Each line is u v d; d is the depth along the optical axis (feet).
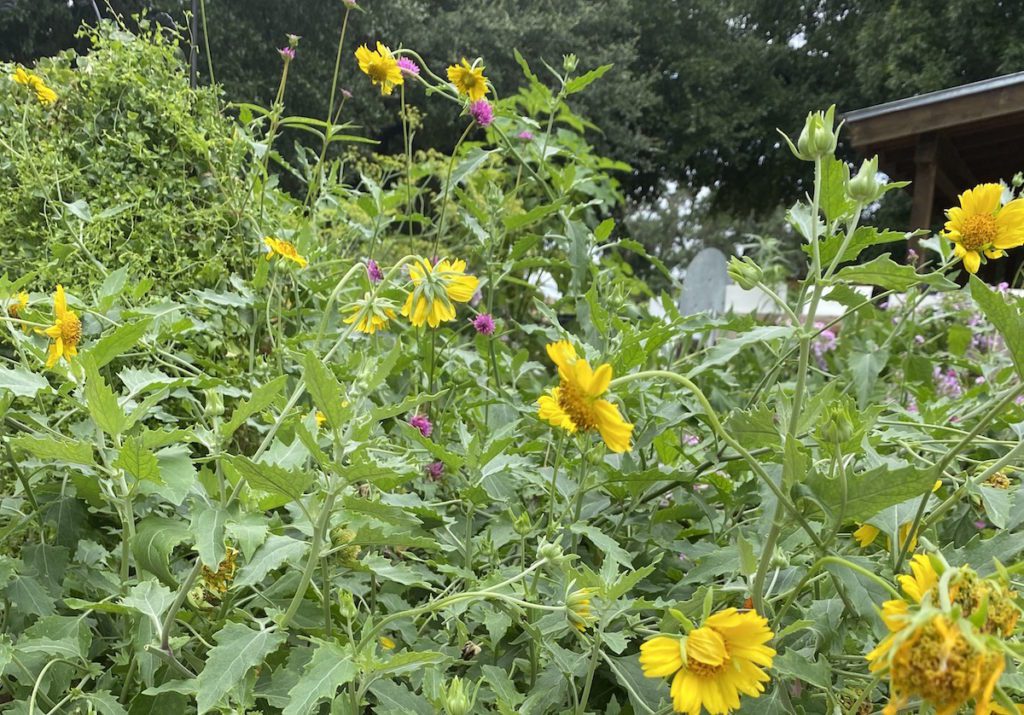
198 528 3.65
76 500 5.09
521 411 7.00
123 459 3.76
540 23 53.36
